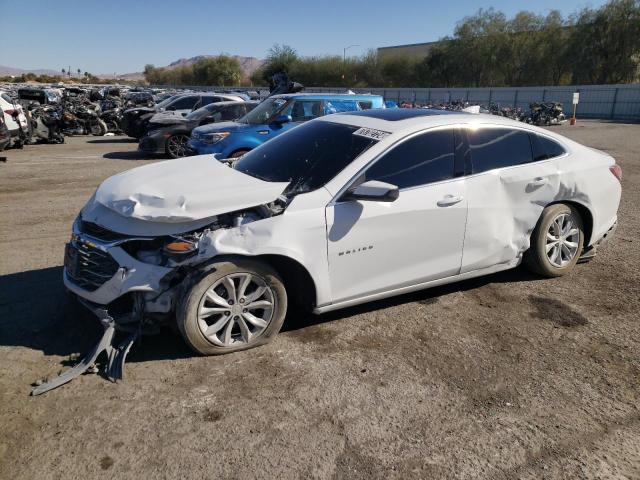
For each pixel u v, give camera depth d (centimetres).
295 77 7025
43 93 2408
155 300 331
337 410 295
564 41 4878
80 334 369
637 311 423
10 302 421
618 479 248
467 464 256
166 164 431
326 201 354
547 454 264
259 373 328
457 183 401
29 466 247
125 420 281
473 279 487
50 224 670
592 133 2227
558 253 478
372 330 387
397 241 379
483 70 5609
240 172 404
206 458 256
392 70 6406
